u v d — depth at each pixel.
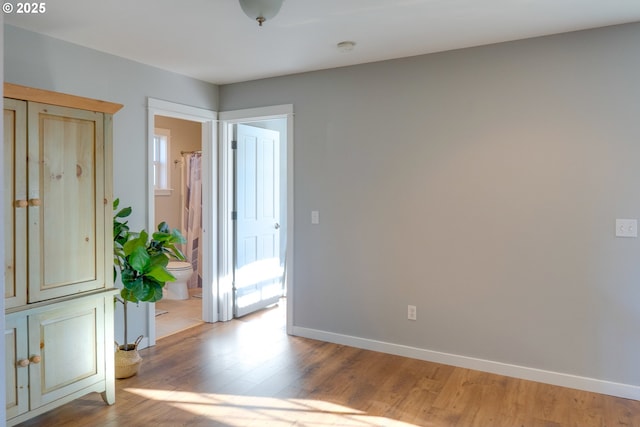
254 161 4.78
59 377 2.44
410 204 3.46
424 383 3.03
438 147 3.33
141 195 3.61
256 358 3.47
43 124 2.37
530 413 2.62
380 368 3.29
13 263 2.24
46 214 2.39
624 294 2.80
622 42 2.75
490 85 3.14
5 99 2.20
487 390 2.92
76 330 2.53
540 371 3.05
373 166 3.59
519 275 3.09
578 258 2.91
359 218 3.67
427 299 3.42
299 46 3.18
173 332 4.10
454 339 3.33
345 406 2.71
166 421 2.52
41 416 2.56
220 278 4.43
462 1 2.42
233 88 4.26
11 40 2.77
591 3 2.45
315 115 3.83
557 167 2.95
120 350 3.13
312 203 3.88
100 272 2.67
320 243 3.86
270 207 5.07
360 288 3.69
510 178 3.10
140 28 2.84
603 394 2.86
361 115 3.63
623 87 2.76
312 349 3.67
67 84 3.08
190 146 6.20
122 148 3.45
